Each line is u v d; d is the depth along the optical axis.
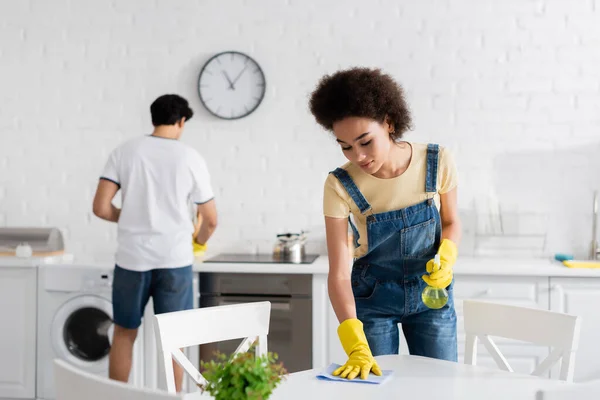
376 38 4.02
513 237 3.92
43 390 3.76
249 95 4.09
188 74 4.14
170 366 1.95
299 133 4.08
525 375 1.74
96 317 3.80
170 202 3.23
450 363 1.85
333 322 3.56
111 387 1.24
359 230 2.10
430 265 1.90
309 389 1.62
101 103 4.20
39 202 4.24
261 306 2.15
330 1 4.04
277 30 4.08
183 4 4.13
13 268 3.78
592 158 3.92
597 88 3.90
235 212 4.13
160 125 3.26
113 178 3.24
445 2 3.97
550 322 1.98
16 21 4.23
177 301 3.26
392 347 2.11
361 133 1.78
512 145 3.96
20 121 4.25
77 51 4.20
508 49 3.95
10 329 3.78
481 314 2.12
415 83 4.00
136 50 4.17
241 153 4.12
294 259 3.77
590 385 1.31
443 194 2.06
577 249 3.93
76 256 4.23
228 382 1.24
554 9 3.92
